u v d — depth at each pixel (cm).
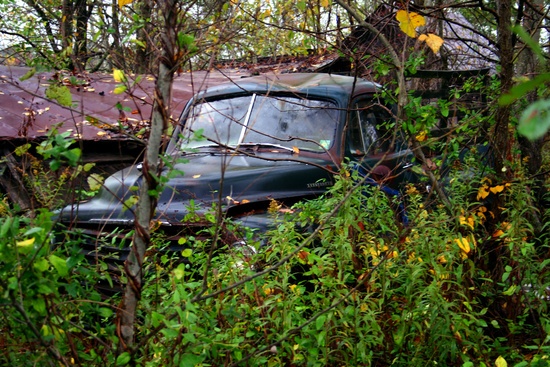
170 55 236
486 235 417
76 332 258
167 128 245
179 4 242
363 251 349
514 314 375
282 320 285
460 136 447
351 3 491
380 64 454
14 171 530
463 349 320
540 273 374
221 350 278
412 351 317
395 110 614
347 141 527
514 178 420
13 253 202
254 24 455
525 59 667
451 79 710
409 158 577
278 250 312
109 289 389
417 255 330
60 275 220
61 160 216
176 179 480
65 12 1013
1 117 690
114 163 710
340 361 296
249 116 566
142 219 237
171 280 276
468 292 362
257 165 501
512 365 340
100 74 958
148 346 269
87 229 450
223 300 289
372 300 313
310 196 484
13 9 1244
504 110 443
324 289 302
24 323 216
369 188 417
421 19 357
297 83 600
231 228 362
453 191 413
